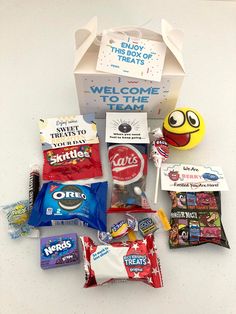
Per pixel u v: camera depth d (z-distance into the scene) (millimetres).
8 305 310
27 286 317
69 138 372
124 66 325
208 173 361
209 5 498
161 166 365
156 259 312
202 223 336
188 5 498
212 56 458
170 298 316
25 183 368
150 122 405
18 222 336
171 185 354
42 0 491
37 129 399
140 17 483
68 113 410
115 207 339
